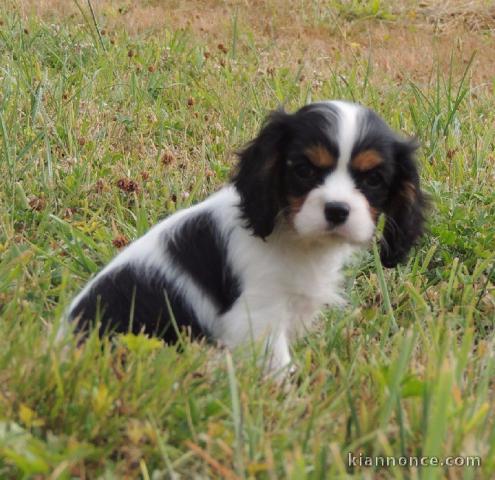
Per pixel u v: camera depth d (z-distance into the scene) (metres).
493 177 1.79
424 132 1.94
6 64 2.10
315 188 1.28
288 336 1.35
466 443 1.11
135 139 1.88
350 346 1.33
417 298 1.40
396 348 1.30
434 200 1.64
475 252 1.56
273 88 2.22
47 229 1.55
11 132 1.78
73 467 1.09
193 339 1.32
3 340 1.22
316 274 1.34
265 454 1.12
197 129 1.95
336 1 3.33
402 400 1.17
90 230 1.55
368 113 1.31
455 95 2.33
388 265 1.38
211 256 1.32
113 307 1.32
